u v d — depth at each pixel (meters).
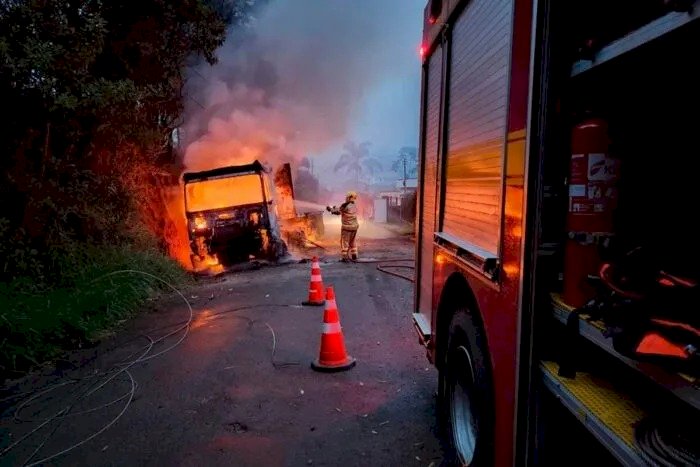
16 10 6.91
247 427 4.04
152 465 3.53
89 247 9.17
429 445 3.66
